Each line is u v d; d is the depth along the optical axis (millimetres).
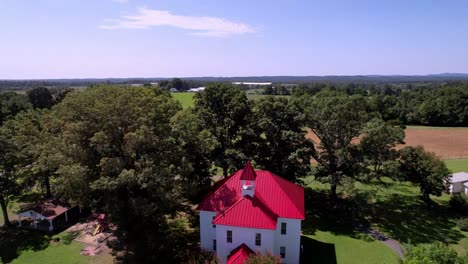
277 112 53406
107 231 46469
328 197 59844
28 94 151375
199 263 33969
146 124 37938
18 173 47688
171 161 41031
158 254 40094
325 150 56562
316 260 39188
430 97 160375
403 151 56094
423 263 22094
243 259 32438
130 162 38781
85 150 37688
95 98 40156
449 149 104188
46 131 49688
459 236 45688
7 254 41250
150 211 34312
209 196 39688
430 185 54062
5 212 48531
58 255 40656
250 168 36469
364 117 51750
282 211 37469
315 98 56375
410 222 50438
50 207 48750
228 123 53812
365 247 42469
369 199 59594
